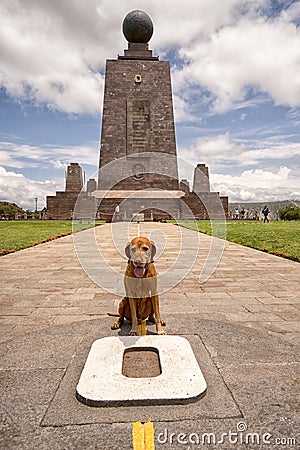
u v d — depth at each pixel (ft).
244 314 16.35
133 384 9.09
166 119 128.67
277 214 145.28
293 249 39.60
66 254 37.47
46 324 15.01
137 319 13.23
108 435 7.50
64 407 8.46
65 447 7.17
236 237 56.29
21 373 10.12
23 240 53.57
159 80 130.82
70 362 10.76
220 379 9.71
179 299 18.88
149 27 135.54
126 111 128.26
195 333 13.14
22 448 7.16
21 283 23.07
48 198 134.72
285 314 16.39
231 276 24.98
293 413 8.25
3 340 13.25
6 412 8.32
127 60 130.82
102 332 13.26
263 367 10.45
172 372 9.66
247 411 8.31
